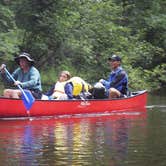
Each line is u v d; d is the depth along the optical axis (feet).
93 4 110.73
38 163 30.94
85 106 61.16
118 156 33.17
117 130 45.52
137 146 36.83
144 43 122.93
